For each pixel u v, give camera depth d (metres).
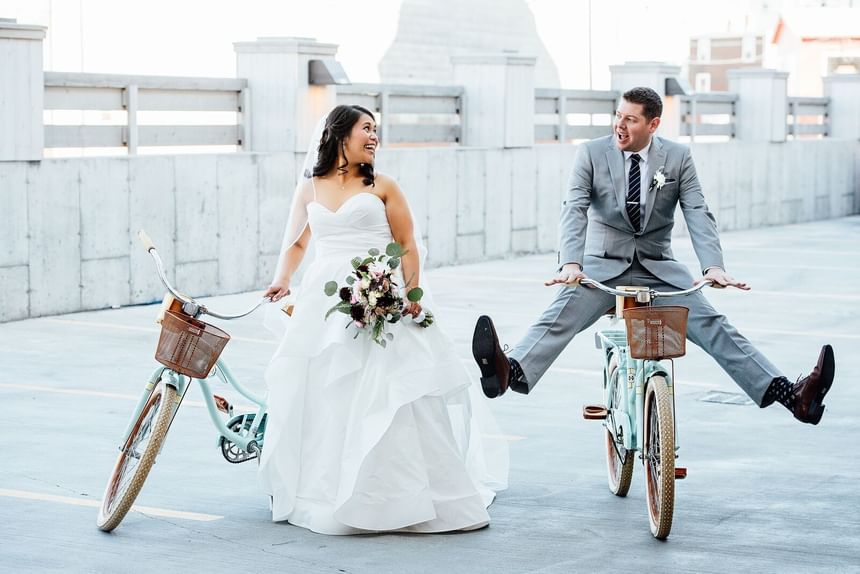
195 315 5.16
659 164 5.90
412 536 5.20
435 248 16.47
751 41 38.06
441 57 26.42
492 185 17.38
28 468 6.27
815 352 10.17
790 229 23.97
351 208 5.42
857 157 28.14
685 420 7.65
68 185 11.83
